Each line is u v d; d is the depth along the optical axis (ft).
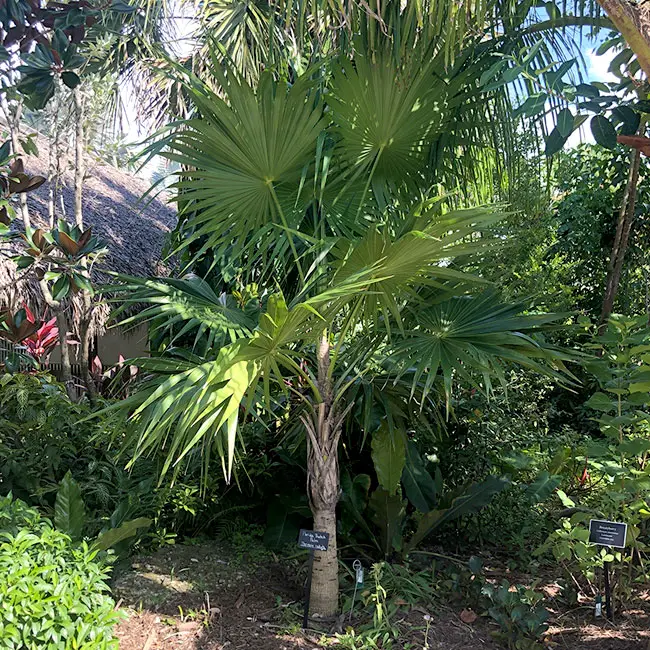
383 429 12.94
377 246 8.61
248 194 10.67
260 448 14.82
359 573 11.22
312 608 10.85
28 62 12.92
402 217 11.41
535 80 8.92
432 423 14.71
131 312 22.44
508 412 16.25
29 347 18.42
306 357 11.90
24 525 10.06
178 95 19.99
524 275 19.65
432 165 11.37
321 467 10.78
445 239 8.45
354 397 11.10
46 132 22.85
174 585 11.50
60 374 22.38
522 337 9.83
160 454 13.51
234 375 7.98
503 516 13.82
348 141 10.36
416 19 9.73
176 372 10.53
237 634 10.26
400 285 9.48
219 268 16.43
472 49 10.62
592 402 11.25
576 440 17.85
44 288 18.07
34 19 12.73
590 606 11.64
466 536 14.16
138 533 12.53
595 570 12.54
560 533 11.10
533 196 15.48
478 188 12.45
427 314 10.71
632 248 24.45
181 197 10.30
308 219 12.12
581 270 24.64
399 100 10.01
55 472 13.88
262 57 14.17
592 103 9.03
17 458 13.11
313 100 9.68
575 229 24.45
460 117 11.19
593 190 24.80
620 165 21.34
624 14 7.07
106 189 33.14
